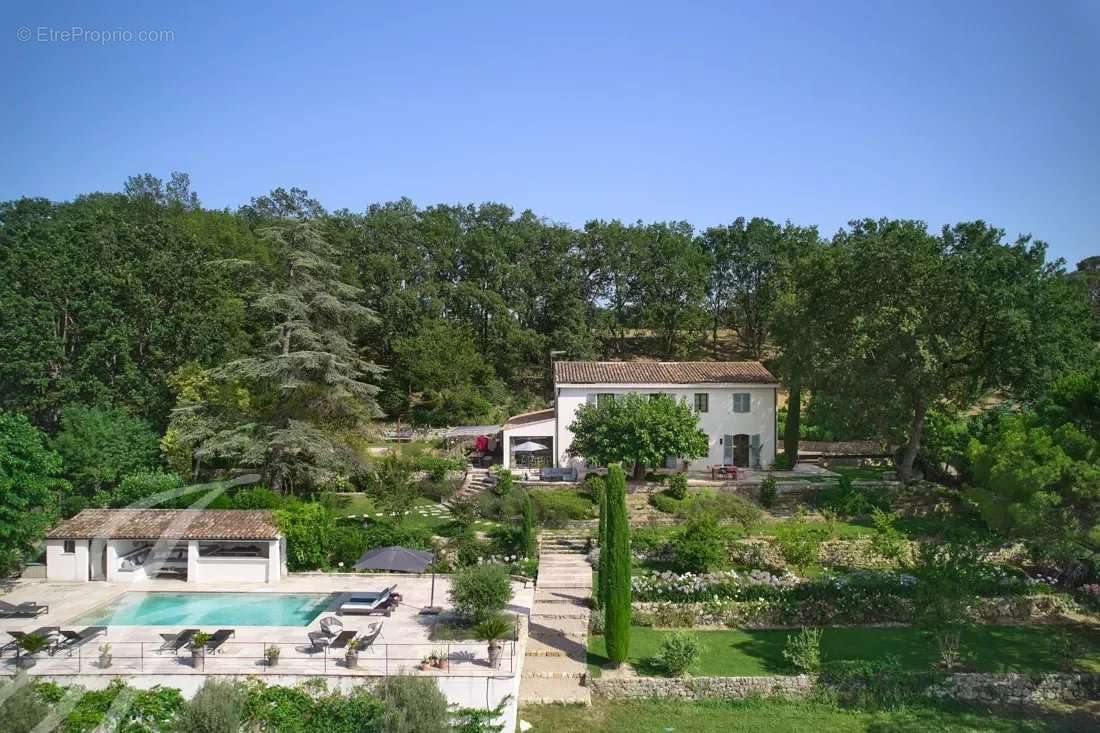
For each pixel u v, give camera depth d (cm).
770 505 4216
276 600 2802
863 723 2289
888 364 4388
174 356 4453
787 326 4978
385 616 2656
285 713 2011
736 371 4941
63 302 4234
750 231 7944
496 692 2105
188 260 4709
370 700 2011
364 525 3569
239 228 7681
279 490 3850
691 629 2903
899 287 4416
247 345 5041
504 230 7938
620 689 2412
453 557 3303
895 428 4556
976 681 2452
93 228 4866
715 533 3384
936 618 2741
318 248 4119
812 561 3334
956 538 3412
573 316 7262
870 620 2972
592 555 3475
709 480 4503
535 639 2684
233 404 3997
